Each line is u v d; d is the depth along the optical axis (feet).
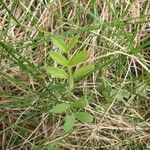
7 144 1.40
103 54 1.48
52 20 1.50
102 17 1.52
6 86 1.43
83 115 1.19
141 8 1.57
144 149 1.42
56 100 1.35
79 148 1.40
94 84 1.42
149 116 1.45
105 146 1.40
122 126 1.42
